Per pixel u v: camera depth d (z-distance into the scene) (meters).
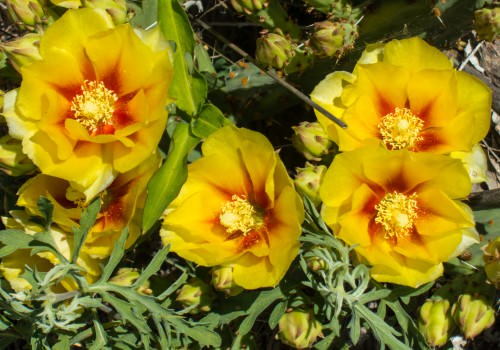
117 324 0.66
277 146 0.75
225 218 0.64
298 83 0.72
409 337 0.66
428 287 0.65
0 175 0.71
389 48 0.64
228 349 0.69
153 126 0.62
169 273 0.75
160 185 0.64
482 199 0.69
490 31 0.66
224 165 0.64
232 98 0.73
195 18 0.73
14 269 0.67
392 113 0.66
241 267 0.63
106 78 0.64
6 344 0.67
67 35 0.63
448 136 0.64
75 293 0.62
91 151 0.63
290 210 0.62
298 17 0.78
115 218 0.66
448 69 0.63
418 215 0.64
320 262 0.64
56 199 0.66
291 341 0.64
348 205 0.63
